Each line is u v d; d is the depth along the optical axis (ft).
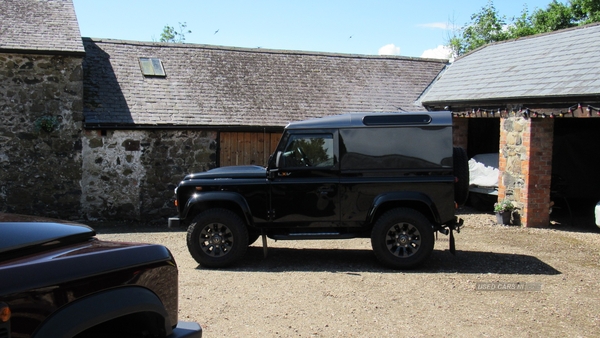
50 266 8.35
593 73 33.81
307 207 25.25
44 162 39.50
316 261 26.68
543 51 43.42
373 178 25.03
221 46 53.83
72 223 10.93
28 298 7.81
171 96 45.06
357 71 55.47
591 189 44.32
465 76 47.60
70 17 44.45
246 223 25.89
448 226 25.18
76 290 8.52
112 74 45.80
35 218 10.59
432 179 24.79
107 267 9.13
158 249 10.38
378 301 19.85
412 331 16.78
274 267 25.34
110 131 40.88
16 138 38.86
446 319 17.94
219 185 25.48
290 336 16.20
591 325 17.61
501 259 27.20
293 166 25.29
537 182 37.04
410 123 25.09
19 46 38.06
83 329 8.47
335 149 25.17
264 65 52.75
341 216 25.16
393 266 24.73
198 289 21.33
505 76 42.09
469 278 23.35
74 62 39.73
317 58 56.24
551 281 23.03
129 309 9.25
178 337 10.29
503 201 38.47
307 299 20.02
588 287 22.18
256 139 44.88
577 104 32.53
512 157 38.47
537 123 36.63
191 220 26.48
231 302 19.57
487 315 18.43
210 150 43.37
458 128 47.67
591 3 80.38
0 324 7.39
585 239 32.91
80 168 40.34
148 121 41.45
